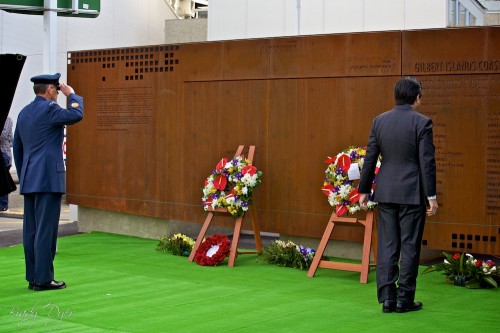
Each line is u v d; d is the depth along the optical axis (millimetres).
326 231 8555
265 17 14156
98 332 5938
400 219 6727
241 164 9484
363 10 13203
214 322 6258
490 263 7957
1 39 17141
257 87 9930
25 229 7770
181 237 10141
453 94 8602
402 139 6684
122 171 11367
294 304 6996
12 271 8797
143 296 7367
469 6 15227
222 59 10234
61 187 7676
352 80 9227
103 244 10883
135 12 21844
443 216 8641
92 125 11703
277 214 9727
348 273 8680
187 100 10602
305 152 9555
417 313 6617
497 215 8406
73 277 8398
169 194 10836
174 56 10742
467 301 7160
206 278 8367
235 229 9305
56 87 7895
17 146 7902
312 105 9500
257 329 6016
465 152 8539
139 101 11141
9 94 7891
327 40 9383
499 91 8406
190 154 10586
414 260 6668
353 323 6230
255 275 8562
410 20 12852
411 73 8852
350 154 8539
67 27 19109
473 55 8516
